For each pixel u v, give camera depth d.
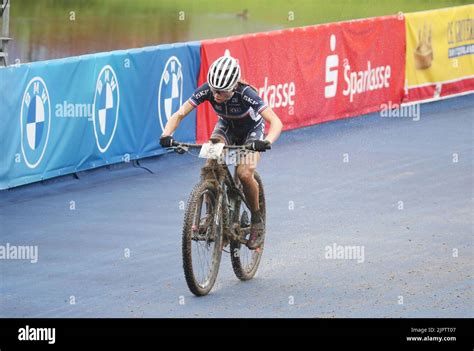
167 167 15.82
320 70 19.34
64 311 8.79
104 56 14.86
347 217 12.71
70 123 14.39
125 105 15.41
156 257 10.74
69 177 14.70
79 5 40.88
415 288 9.66
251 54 17.62
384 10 40.88
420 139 18.39
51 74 13.94
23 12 38.59
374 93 20.88
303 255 10.92
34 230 11.84
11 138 13.40
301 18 39.16
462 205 13.44
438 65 22.53
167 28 36.22
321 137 18.41
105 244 11.27
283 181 14.90
